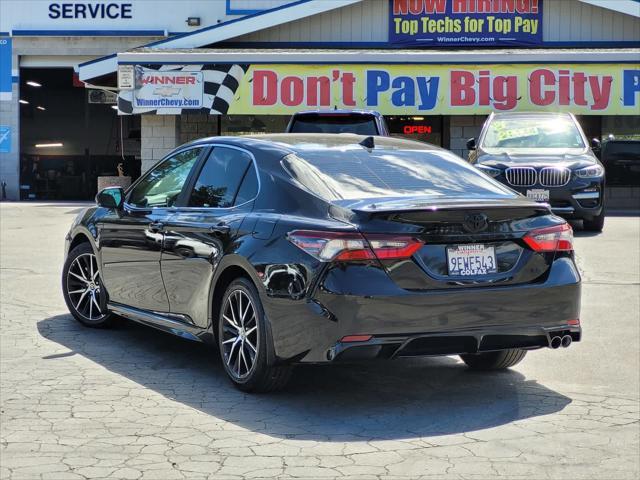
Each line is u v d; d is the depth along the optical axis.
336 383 5.89
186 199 6.36
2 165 31.47
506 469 4.30
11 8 30.61
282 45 24.52
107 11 30.22
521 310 5.27
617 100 20.88
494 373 6.23
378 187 5.52
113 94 27.33
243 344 5.57
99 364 6.31
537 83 21.02
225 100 21.67
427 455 4.49
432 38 24.47
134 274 6.77
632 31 24.30
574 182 13.97
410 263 5.03
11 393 5.53
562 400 5.54
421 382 5.96
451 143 23.20
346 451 4.54
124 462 4.33
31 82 31.77
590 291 9.36
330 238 5.02
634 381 6.01
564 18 24.36
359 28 24.50
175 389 5.68
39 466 4.26
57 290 9.40
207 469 4.25
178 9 29.91
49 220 18.70
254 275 5.34
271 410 5.25
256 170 5.83
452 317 5.08
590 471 4.29
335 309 4.95
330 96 21.47
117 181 23.47
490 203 5.24
